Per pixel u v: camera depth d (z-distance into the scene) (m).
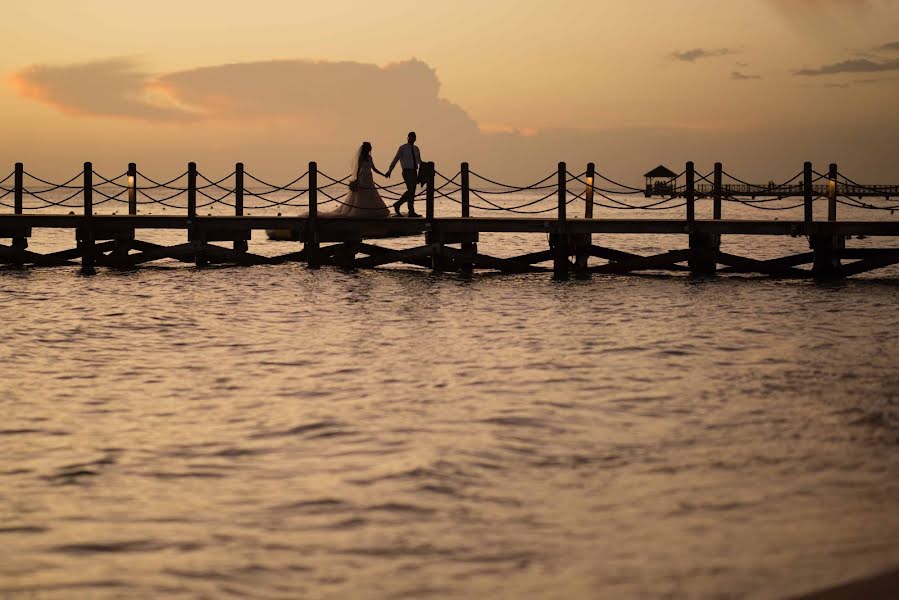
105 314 21.23
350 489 8.57
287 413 11.61
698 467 9.09
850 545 6.97
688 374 13.87
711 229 27.56
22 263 32.50
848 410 11.31
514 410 11.62
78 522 7.80
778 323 19.25
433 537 7.40
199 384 13.53
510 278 29.02
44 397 12.62
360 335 18.17
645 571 6.66
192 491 8.56
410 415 11.42
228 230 31.80
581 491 8.42
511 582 6.57
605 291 25.50
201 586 6.61
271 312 21.59
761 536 7.23
